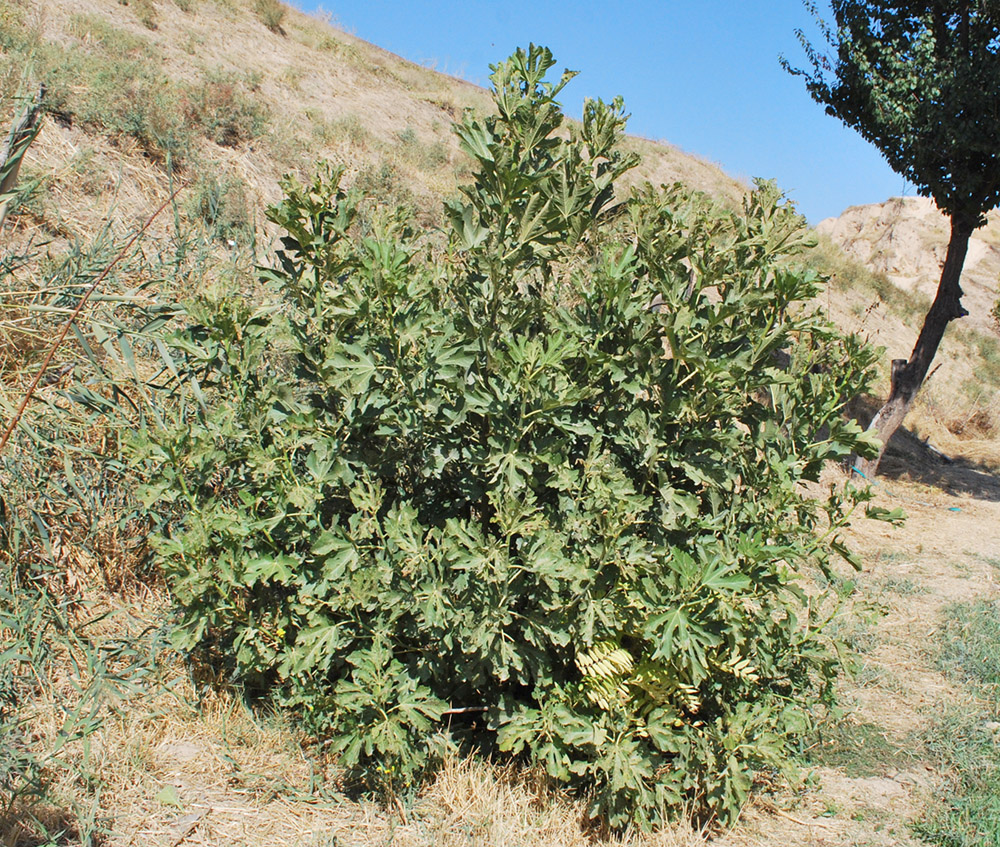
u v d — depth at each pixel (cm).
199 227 634
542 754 294
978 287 2647
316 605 298
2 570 346
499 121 304
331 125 1041
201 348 333
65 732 299
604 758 291
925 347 1101
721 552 287
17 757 279
